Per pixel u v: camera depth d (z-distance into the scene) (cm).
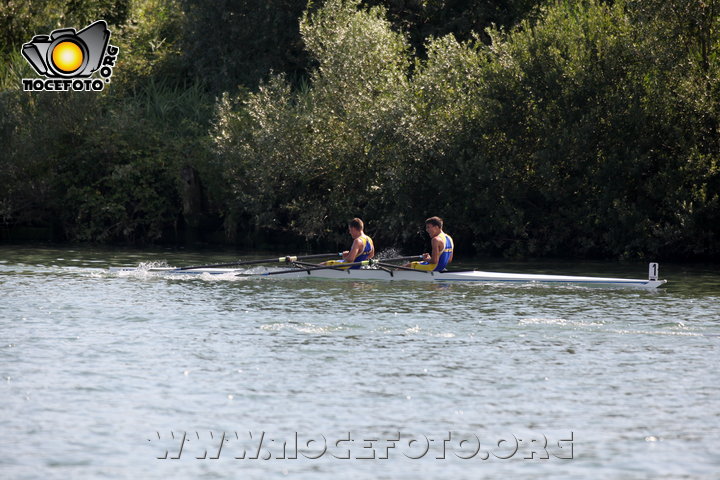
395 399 1883
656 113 5272
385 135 5506
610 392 1945
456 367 2167
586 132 5222
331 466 1511
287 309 3066
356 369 2141
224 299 3325
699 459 1533
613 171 5256
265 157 5844
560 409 1819
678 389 1970
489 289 3669
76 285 3766
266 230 6494
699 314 2983
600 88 5312
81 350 2336
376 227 6038
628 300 3350
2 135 6594
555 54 5406
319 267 4031
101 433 1655
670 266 4956
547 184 5366
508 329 2677
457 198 5612
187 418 1748
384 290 3619
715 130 5222
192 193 6575
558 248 5759
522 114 5491
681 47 5156
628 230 5312
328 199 6134
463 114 5594
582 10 5741
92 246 6247
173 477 1454
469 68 5653
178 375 2073
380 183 5834
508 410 1812
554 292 3594
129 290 3600
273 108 5912
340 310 3044
